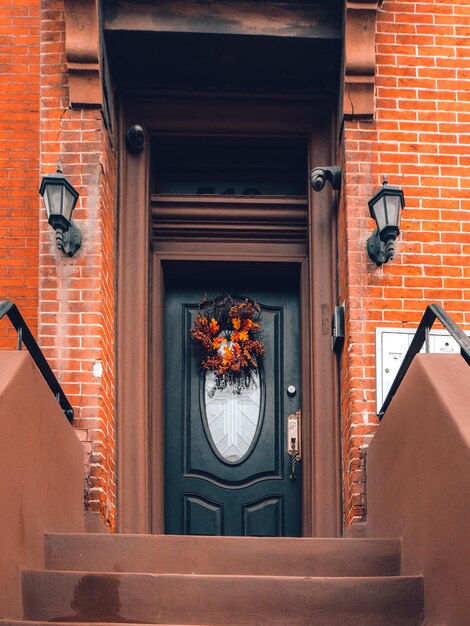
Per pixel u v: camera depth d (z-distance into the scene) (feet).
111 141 26.23
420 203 25.25
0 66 28.68
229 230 27.55
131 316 26.07
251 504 27.12
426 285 24.77
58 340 23.82
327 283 26.55
